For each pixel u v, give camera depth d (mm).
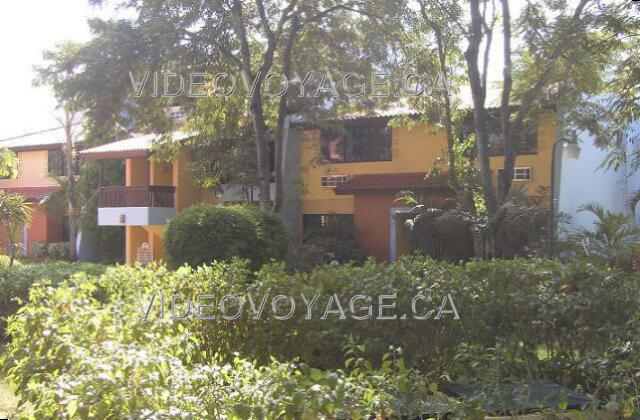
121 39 12805
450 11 12578
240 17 13352
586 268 5418
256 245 12469
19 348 4188
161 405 3053
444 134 18125
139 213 21734
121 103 13875
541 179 17750
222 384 3330
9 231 17875
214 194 21641
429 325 5125
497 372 4254
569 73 14164
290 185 21578
